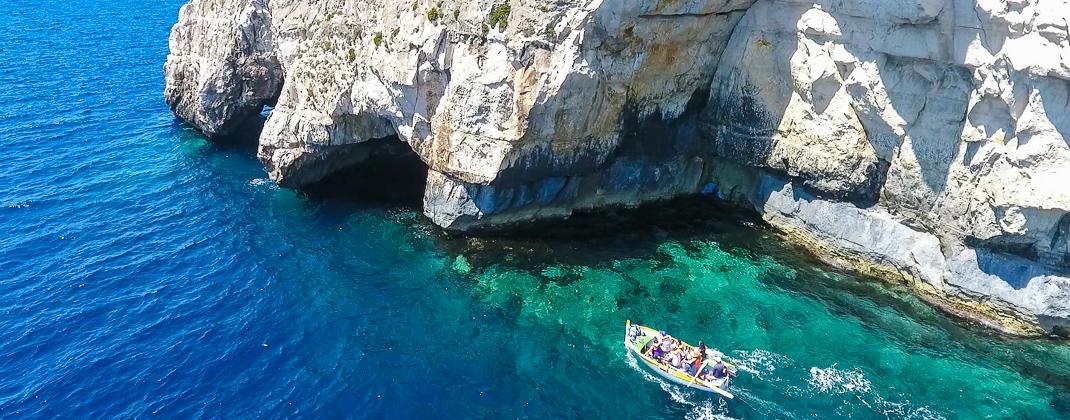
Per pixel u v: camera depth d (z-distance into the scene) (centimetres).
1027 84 2881
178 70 5741
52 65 7656
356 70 4128
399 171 4859
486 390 2964
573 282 3669
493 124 3669
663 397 2936
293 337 3262
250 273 3744
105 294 3531
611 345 3228
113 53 8419
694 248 3962
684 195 4478
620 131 3997
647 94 3919
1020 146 2991
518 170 3847
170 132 5731
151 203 4488
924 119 3366
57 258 3822
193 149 5381
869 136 3600
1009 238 3175
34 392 2895
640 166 4259
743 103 3991
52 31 9544
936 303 3475
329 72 4278
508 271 3756
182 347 3175
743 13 3816
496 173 3762
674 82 3966
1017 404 2897
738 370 3059
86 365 3050
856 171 3659
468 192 3962
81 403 2855
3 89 6612
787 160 3903
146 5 12150
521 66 3500
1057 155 2911
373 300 3531
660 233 4116
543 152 3828
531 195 4050
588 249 3950
